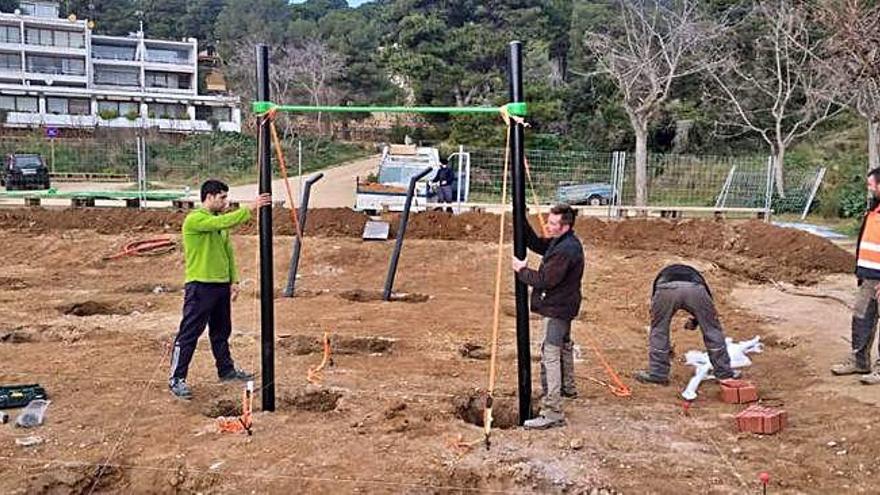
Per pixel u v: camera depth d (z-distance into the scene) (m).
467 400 7.56
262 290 7.03
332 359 8.95
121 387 7.76
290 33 68.25
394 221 17.47
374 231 16.80
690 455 6.08
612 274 14.54
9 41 67.56
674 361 9.03
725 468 5.84
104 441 6.36
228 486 5.59
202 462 5.93
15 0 76.25
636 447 6.23
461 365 8.76
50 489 5.65
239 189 34.06
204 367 8.43
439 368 8.59
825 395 7.43
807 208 27.06
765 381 8.21
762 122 36.78
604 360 8.88
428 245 16.09
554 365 6.69
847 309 11.42
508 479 5.71
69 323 10.50
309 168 47.75
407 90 51.81
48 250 16.22
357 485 5.55
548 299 6.64
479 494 5.54
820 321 10.75
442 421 6.88
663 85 32.47
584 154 25.69
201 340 9.62
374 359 9.01
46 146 30.84
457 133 38.50
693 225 16.92
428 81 40.94
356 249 15.73
